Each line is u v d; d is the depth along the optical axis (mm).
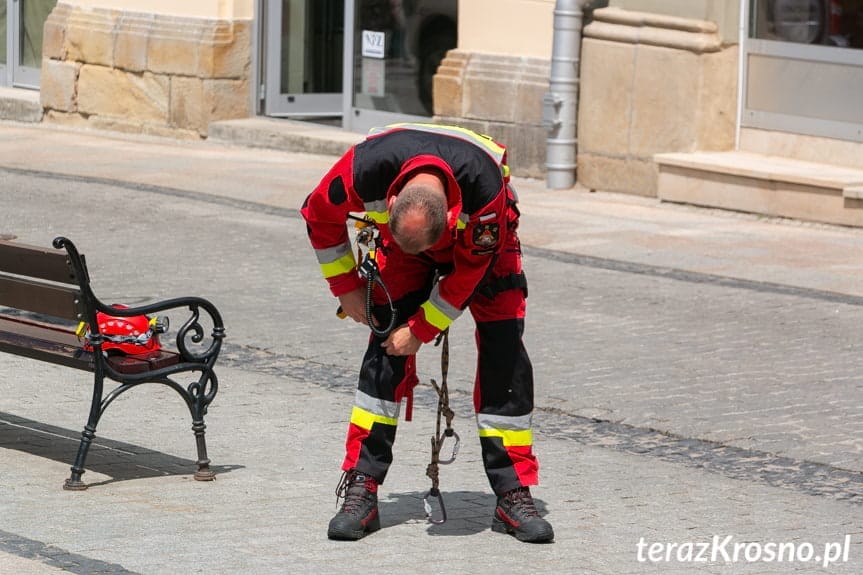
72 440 10133
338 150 26156
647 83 22203
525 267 17172
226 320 14281
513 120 23812
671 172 21719
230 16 27906
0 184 22297
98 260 16906
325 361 12844
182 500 8852
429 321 7984
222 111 28016
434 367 12742
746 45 22016
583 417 11258
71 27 29672
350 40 27094
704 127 21953
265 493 9055
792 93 21609
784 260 17875
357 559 7879
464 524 8602
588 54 22844
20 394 11336
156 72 28438
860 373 12719
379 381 8305
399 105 26328
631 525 8656
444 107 24625
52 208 20281
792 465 10086
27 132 29156
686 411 11438
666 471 9875
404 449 10266
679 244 18766
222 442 10227
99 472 9398
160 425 10625
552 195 22672
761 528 8656
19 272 9234
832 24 21016
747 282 16578
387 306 8211
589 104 22922
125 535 8141
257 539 8148
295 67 28609
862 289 16328
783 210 20484
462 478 9609
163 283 15828
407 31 25984
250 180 23359
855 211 19750
